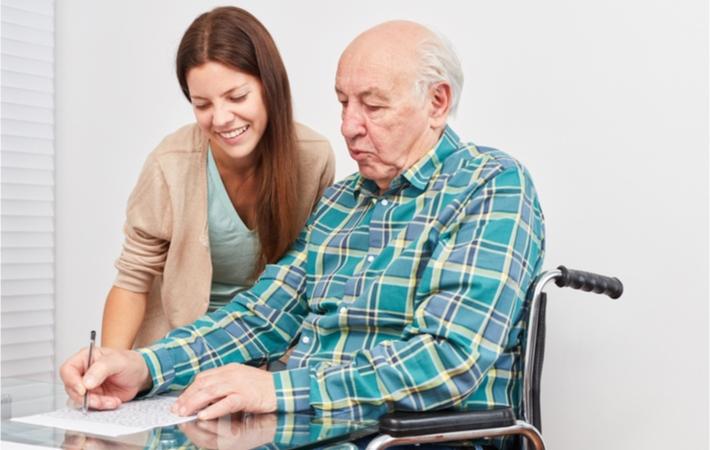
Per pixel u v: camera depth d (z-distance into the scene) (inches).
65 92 122.6
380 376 58.4
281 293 74.0
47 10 121.7
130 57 117.3
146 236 82.1
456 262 61.0
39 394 63.1
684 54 82.6
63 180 123.3
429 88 67.0
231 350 71.5
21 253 120.6
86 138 121.3
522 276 61.9
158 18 114.9
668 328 83.9
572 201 88.0
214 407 56.3
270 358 73.9
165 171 79.4
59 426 53.2
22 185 120.3
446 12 94.2
